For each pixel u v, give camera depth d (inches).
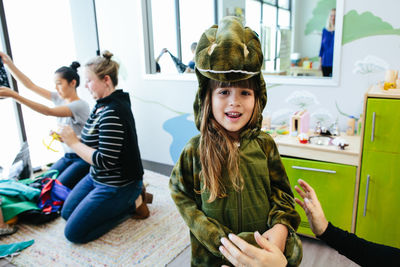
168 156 123.6
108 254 71.0
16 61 110.0
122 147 72.2
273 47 133.1
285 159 71.1
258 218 33.0
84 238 74.6
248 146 33.6
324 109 84.0
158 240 76.0
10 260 69.7
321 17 146.4
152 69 121.6
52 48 118.0
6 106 111.6
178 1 124.1
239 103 30.5
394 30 71.4
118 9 120.8
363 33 74.7
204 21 137.9
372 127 60.4
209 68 28.7
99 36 130.9
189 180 35.2
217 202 32.3
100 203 73.9
